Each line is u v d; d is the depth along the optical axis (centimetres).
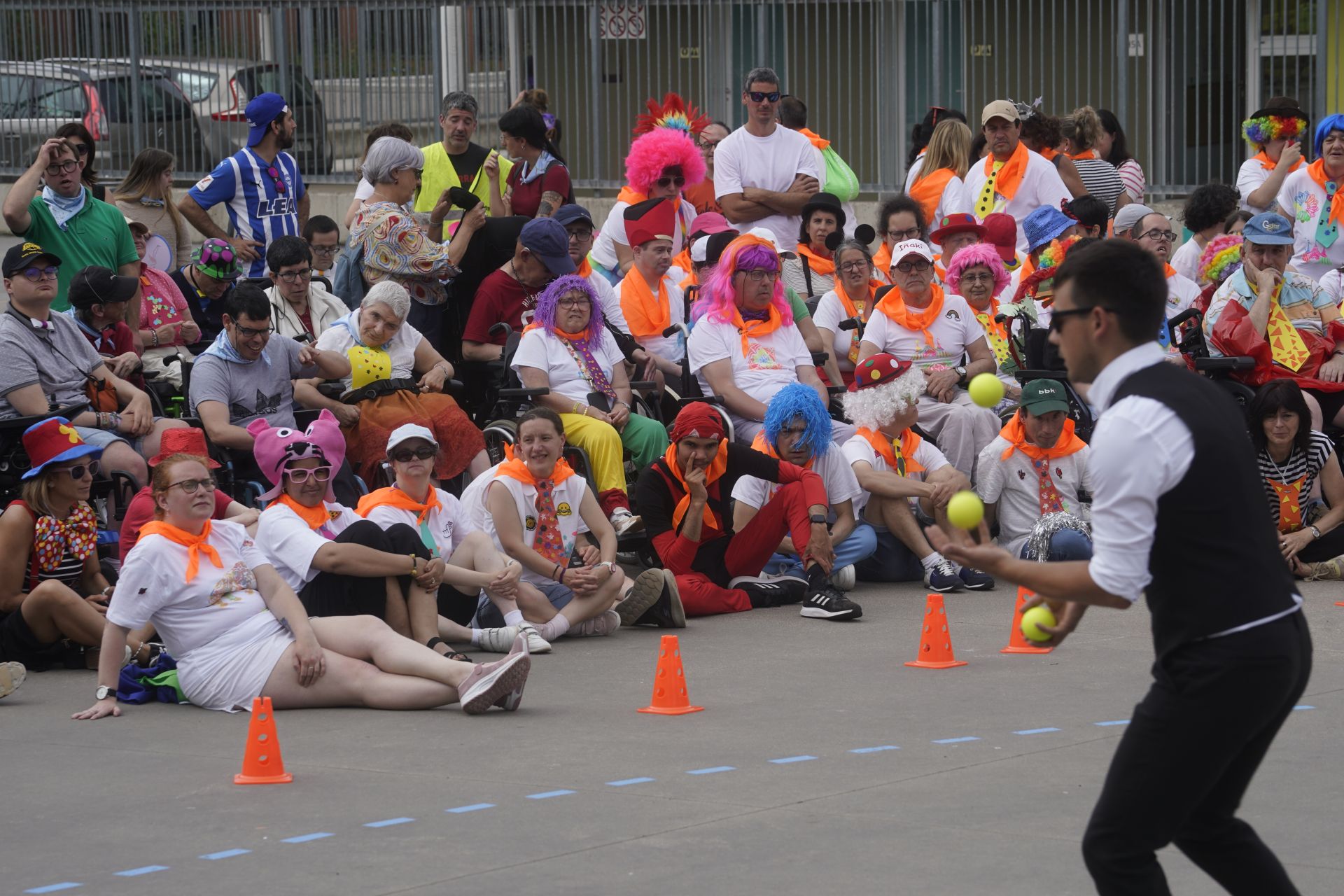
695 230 3681
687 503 2809
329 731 1973
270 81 5425
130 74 5362
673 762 1797
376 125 5438
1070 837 1497
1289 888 1152
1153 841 1098
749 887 1361
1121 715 2017
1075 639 2542
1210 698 1075
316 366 2902
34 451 2355
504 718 2033
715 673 2311
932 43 5544
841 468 2925
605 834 1521
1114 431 1084
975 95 5566
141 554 2083
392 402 2925
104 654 2086
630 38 5597
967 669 2316
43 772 1791
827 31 5603
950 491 2984
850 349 3488
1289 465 3050
